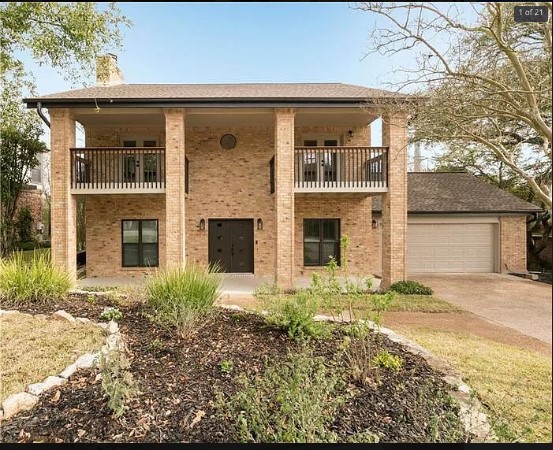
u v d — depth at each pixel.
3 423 2.80
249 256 12.96
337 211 12.98
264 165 12.86
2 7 11.34
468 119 6.41
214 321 5.37
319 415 2.75
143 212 12.66
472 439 2.83
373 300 5.07
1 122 13.30
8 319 5.25
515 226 14.39
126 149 10.86
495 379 4.32
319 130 12.83
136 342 4.50
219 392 3.21
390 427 2.91
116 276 12.61
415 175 17.16
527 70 5.79
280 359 4.02
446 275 13.84
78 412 2.95
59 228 10.38
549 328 6.80
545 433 3.16
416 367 4.11
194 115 11.28
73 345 4.38
